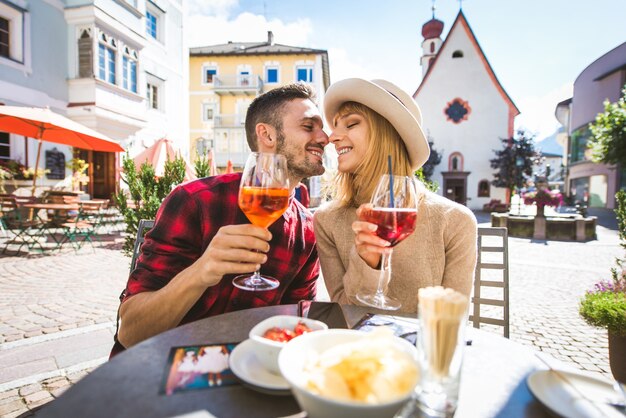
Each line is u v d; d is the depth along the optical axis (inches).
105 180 520.1
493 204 1113.4
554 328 158.4
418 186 75.4
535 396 30.2
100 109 444.1
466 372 37.7
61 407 27.8
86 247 309.3
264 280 58.0
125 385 31.4
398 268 70.6
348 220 75.7
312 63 1093.8
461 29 1163.9
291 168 75.6
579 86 1309.1
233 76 1074.1
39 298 172.9
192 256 65.0
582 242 448.5
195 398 30.2
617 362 104.8
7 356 114.3
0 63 373.7
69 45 442.0
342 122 77.4
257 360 35.8
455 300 29.3
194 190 66.1
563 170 1728.6
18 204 287.3
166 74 620.1
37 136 332.8
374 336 28.7
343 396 22.8
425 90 1188.5
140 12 509.7
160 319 51.9
